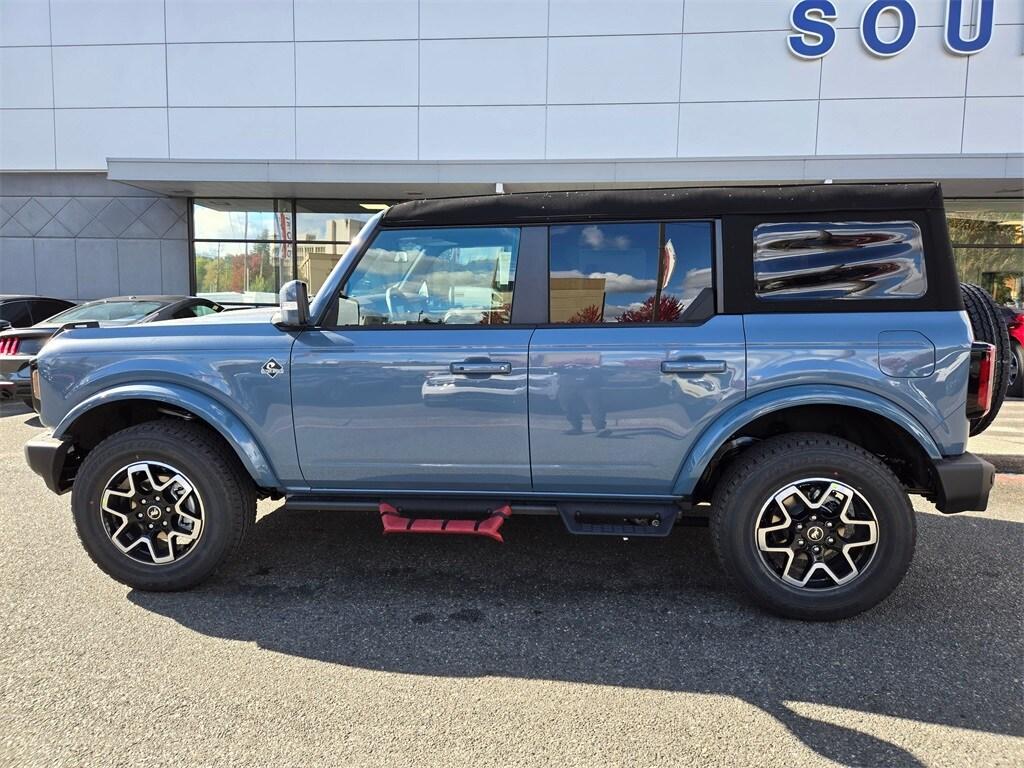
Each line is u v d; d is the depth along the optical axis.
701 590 3.49
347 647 2.93
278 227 14.80
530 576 3.68
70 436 3.56
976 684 2.63
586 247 3.25
